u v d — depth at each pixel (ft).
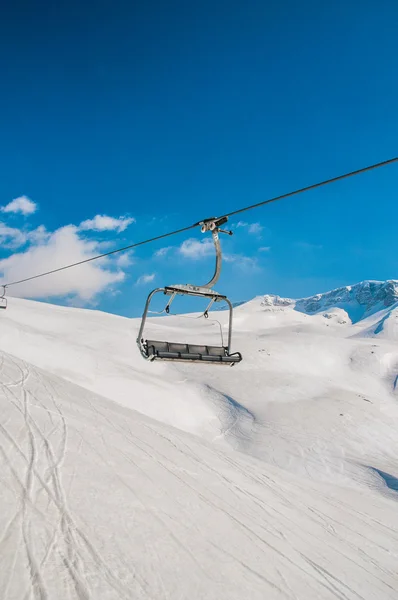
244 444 138.92
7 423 37.04
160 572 21.63
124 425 53.83
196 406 162.81
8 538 20.12
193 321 573.74
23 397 49.98
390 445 151.64
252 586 23.98
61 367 149.79
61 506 24.53
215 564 24.73
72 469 30.17
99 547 21.72
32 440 34.06
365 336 590.55
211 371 212.43
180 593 20.49
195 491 36.50
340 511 53.47
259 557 28.37
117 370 163.02
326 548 36.63
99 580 19.06
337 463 126.62
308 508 48.65
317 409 174.81
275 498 46.96
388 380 287.07
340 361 304.09
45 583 17.70
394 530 52.65
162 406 150.20
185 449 53.52
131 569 20.85
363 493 79.46
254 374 216.95
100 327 250.57
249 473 55.52
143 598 18.94
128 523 25.44
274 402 180.04
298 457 128.26
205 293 32.96
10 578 17.43
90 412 54.24
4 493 24.26
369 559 37.81
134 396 148.56
